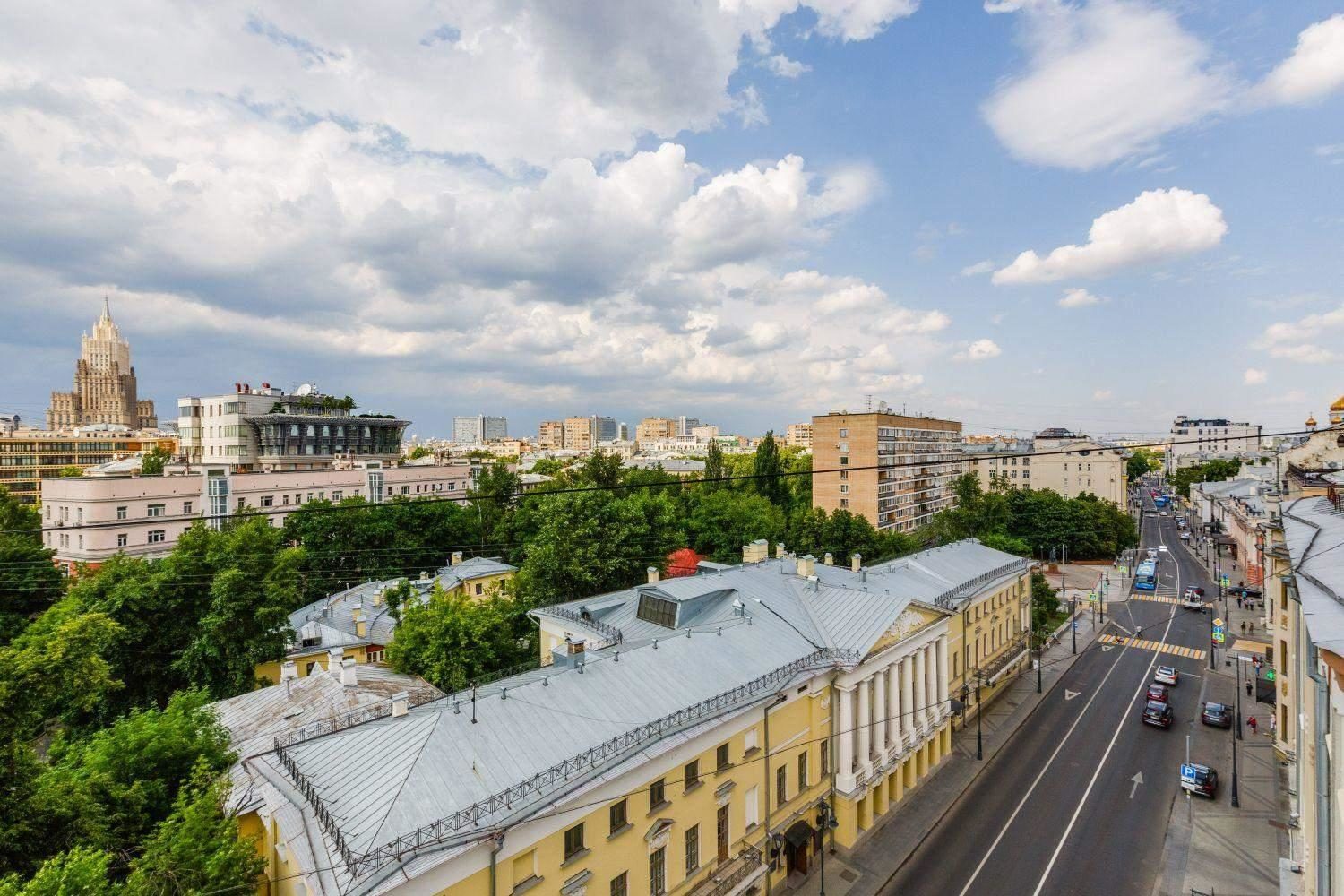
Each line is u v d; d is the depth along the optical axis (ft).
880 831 118.73
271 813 69.62
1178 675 197.26
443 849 59.93
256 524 185.68
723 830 94.84
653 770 82.69
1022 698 180.04
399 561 266.98
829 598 135.03
